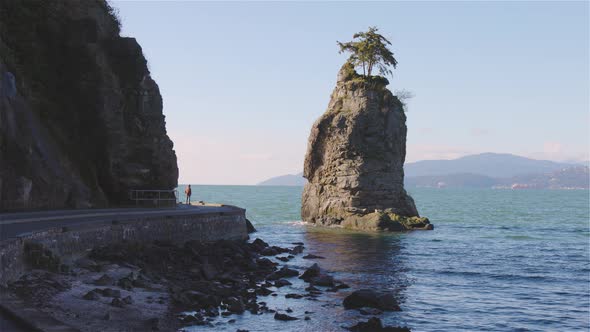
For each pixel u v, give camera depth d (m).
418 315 27.22
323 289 31.53
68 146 46.03
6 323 15.13
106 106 48.62
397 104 84.44
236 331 21.86
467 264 43.91
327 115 85.25
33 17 48.12
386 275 38.00
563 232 77.69
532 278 38.00
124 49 52.28
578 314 28.31
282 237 64.81
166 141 54.03
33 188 38.75
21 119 39.62
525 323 26.52
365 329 23.28
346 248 53.91
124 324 19.94
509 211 142.25
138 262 31.41
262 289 29.70
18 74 43.22
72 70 48.62
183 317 22.69
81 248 29.75
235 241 48.41
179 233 42.03
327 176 83.75
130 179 50.03
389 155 81.25
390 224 75.12
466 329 25.23
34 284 21.52
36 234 24.55
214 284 29.34
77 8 50.91
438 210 147.50
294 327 23.30
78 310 20.28
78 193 43.53
